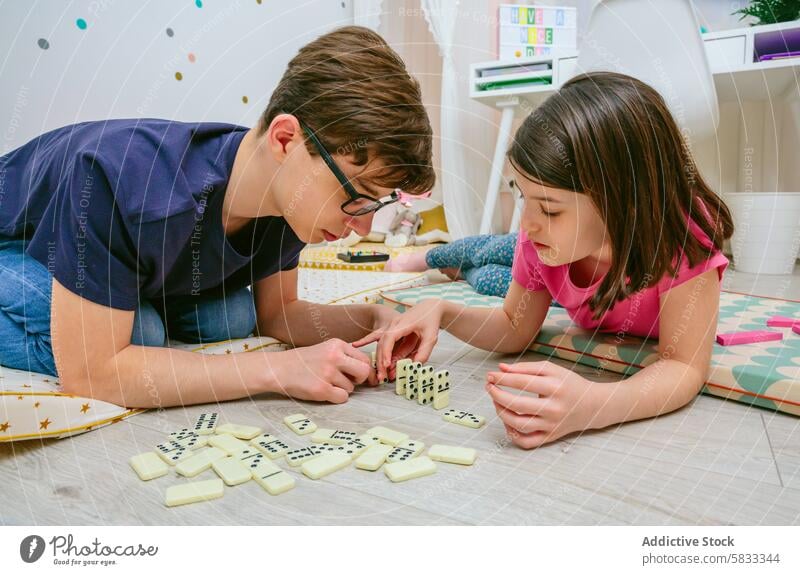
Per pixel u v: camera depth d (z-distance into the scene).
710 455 0.70
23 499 0.61
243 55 2.08
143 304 1.01
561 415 0.70
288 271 1.21
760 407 0.85
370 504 0.60
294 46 2.29
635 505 0.59
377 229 2.73
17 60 1.44
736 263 2.29
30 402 0.73
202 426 0.79
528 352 1.19
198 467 0.67
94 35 1.60
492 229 2.85
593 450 0.71
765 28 1.96
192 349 1.10
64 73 1.54
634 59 1.89
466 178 2.77
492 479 0.65
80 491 0.63
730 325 1.22
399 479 0.64
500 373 0.72
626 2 1.83
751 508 0.58
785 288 1.83
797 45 2.04
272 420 0.83
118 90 1.68
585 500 0.60
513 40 2.59
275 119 0.79
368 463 0.67
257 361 0.89
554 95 0.83
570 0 2.79
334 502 0.60
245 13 2.06
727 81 2.13
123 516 0.58
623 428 0.78
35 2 1.46
